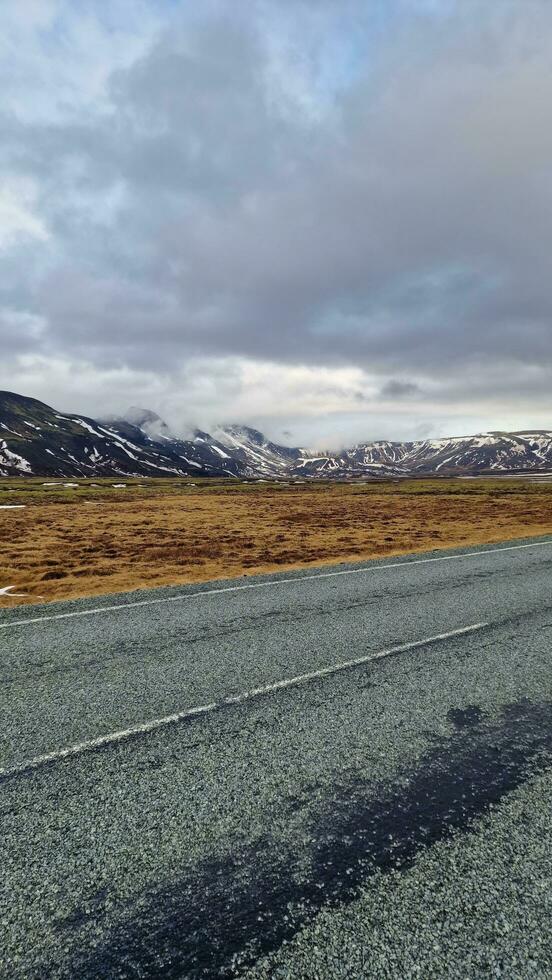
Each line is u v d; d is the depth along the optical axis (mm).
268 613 8398
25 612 8664
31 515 40938
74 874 2818
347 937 2404
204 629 7535
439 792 3529
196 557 17484
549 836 3084
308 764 3896
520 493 76250
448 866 2836
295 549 19078
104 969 2256
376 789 3570
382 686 5391
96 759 4004
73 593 11594
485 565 12727
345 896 2635
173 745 4207
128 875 2809
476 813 3303
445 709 4848
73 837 3115
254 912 2549
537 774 3752
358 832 3127
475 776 3727
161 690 5332
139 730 4473
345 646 6699
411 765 3877
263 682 5516
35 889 2719
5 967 2266
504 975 2215
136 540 23266
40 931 2461
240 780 3691
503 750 4098
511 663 6066
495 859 2893
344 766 3865
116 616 8336
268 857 2932
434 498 65562
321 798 3473
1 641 7082
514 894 2645
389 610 8516
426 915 2518
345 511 43219
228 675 5727
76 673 5848
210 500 68062
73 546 21188
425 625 7637
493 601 9094
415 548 18766
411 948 2348
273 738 4305
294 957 2309
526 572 11781
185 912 2562
